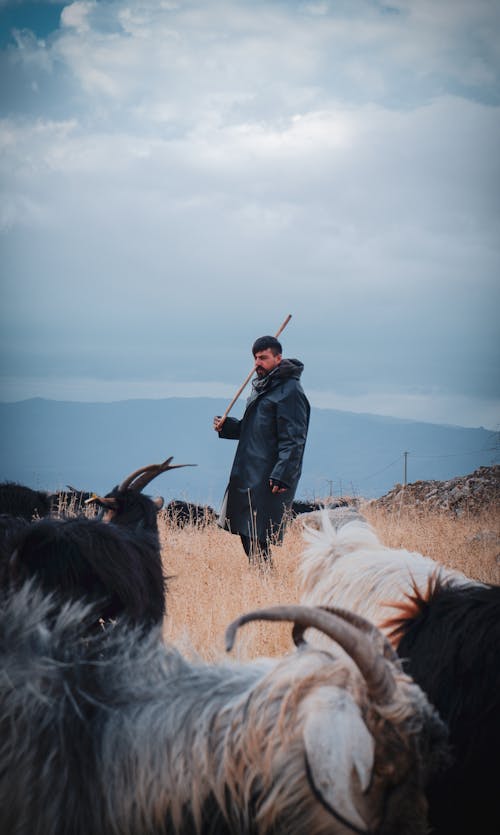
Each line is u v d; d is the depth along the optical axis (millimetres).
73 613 3443
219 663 3270
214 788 2877
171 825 2947
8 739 3020
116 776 2980
